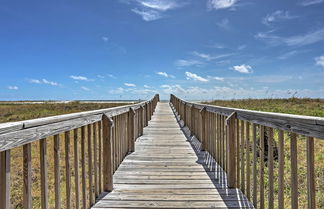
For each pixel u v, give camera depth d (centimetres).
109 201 284
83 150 250
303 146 586
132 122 531
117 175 376
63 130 196
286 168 468
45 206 168
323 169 437
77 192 230
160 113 1647
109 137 315
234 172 321
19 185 432
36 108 2155
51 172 505
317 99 1476
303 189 375
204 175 374
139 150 543
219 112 385
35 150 673
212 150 463
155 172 390
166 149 552
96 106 2366
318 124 139
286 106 1238
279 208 196
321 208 308
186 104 908
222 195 299
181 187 326
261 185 241
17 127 136
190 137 704
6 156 129
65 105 2480
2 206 128
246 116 277
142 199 289
